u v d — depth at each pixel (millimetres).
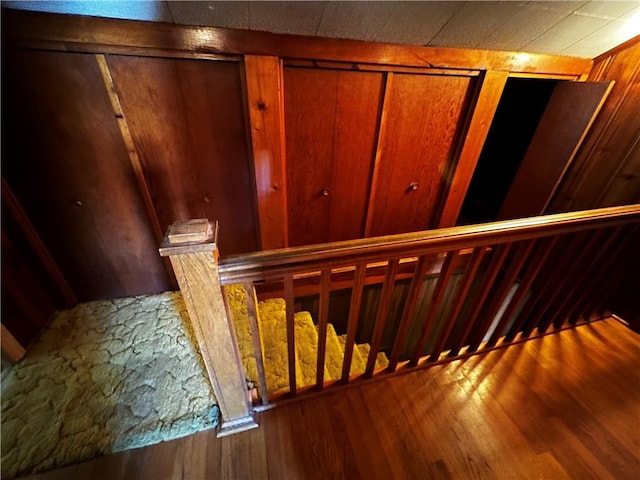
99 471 1051
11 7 1003
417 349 1444
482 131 1812
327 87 1474
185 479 1047
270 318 1899
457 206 2123
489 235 1075
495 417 1294
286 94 1443
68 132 1295
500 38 1441
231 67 1310
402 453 1153
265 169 1567
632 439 1230
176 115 1376
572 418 1300
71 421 1174
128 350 1489
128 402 1247
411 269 2354
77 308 1735
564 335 1720
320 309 1070
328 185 1802
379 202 1985
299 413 1271
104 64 1184
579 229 1215
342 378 1363
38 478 1026
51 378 1339
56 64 1146
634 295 1715
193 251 719
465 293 1284
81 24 1082
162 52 1199
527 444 1199
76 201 1467
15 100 1171
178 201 1614
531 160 2123
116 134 1356
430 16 1255
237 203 1708
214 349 938
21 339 1447
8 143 1238
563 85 1842
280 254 844
